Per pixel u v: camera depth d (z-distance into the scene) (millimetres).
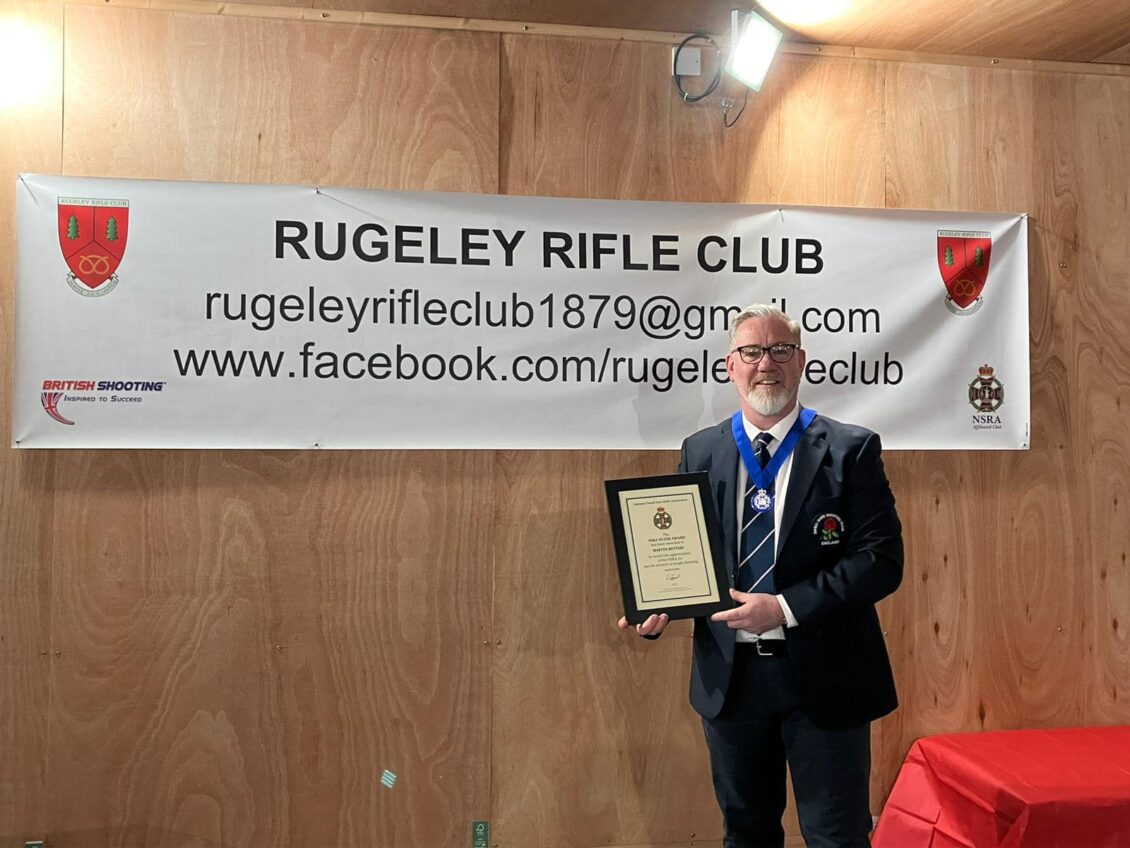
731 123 2875
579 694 2758
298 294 2646
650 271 2793
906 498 2906
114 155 2609
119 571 2580
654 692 2787
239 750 2617
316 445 2648
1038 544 2971
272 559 2641
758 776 2234
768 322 2277
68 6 2594
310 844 2641
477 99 2750
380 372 2682
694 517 2271
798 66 2912
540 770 2742
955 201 2973
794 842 2822
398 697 2682
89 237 2568
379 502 2686
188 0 2635
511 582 2736
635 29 2828
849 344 2869
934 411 2900
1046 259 3004
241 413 2625
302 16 2678
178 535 2605
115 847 2566
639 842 2777
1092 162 3020
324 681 2652
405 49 2723
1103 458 3006
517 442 2730
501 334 2729
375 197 2680
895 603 2895
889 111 2955
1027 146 3006
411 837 2682
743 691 2193
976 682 2926
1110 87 3027
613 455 2785
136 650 2584
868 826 2182
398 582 2689
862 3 2654
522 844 2732
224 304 2617
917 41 2898
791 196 2902
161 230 2594
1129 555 2998
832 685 2129
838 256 2869
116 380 2574
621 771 2773
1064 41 2904
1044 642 2967
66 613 2557
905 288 2895
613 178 2811
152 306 2588
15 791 2529
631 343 2781
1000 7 2670
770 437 2277
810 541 2170
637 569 2246
